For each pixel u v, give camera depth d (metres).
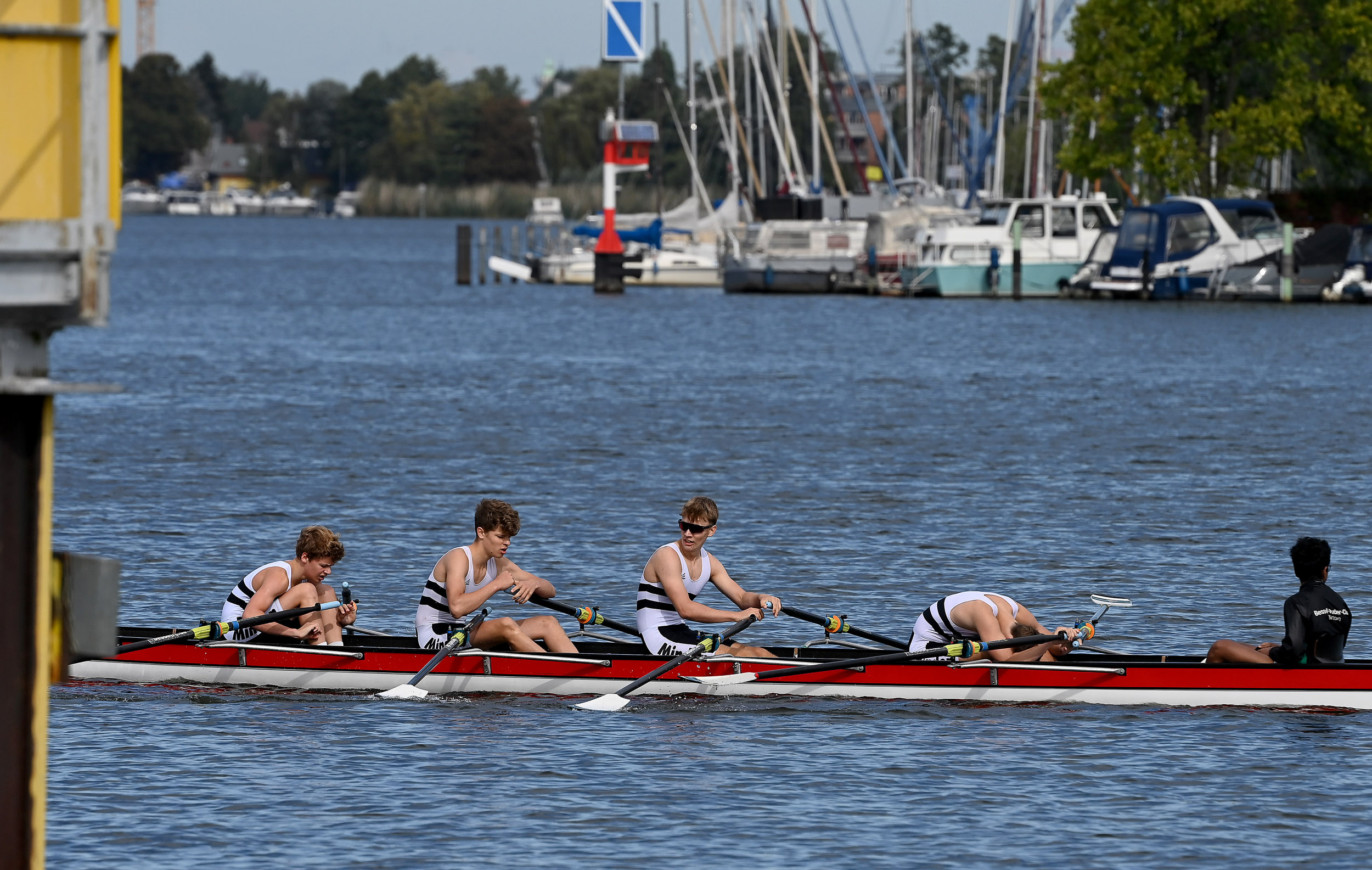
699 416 125.38
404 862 35.81
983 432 116.69
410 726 47.03
